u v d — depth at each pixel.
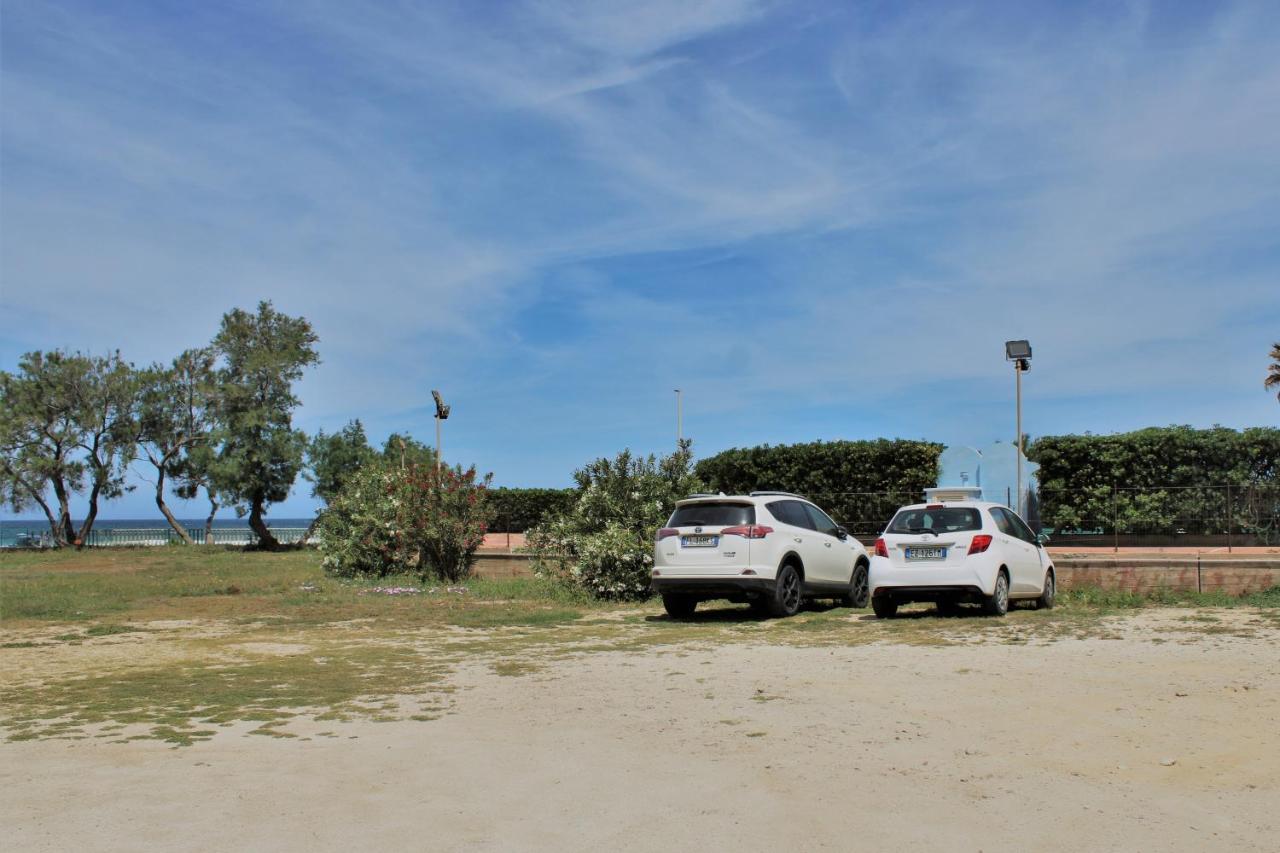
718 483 32.72
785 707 7.89
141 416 48.81
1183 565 17.20
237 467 46.19
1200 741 6.45
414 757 6.50
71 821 5.22
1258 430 27.98
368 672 10.26
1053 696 7.96
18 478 46.06
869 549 26.47
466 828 5.03
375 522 25.02
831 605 17.05
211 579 25.77
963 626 12.66
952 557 13.47
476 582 23.22
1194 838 4.69
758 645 11.64
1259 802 5.21
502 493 41.97
